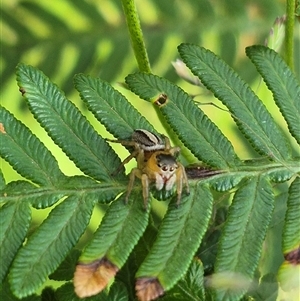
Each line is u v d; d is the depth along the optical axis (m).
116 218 0.16
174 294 0.17
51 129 0.17
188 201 0.17
